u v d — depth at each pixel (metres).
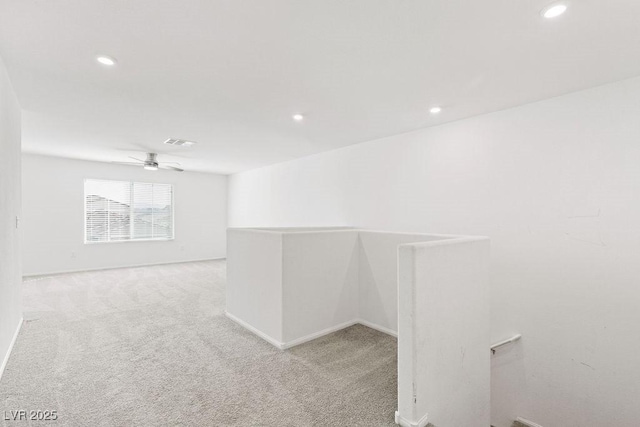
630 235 2.44
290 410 1.86
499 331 3.14
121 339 2.85
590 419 2.61
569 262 2.73
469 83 2.58
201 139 4.53
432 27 1.83
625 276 2.46
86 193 6.40
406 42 1.99
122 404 1.89
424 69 2.36
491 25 1.80
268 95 2.87
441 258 1.91
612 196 2.52
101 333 2.99
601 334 2.56
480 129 3.34
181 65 2.29
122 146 5.00
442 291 1.92
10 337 2.57
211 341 2.82
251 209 7.40
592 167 2.61
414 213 3.97
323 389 2.08
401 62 2.25
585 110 2.65
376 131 4.03
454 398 2.05
